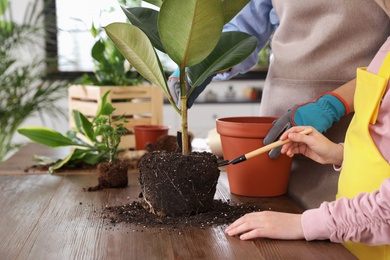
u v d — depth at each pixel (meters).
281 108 1.58
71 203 1.31
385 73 1.12
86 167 1.73
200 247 1.00
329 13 1.45
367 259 1.16
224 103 3.94
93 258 0.95
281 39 1.58
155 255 0.96
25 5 3.93
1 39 3.56
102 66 2.20
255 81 4.17
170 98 1.20
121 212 1.22
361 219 0.96
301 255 0.96
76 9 3.93
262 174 1.38
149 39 1.19
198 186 1.17
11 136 3.64
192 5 1.03
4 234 1.08
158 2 1.25
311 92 1.50
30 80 3.65
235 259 0.94
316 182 1.45
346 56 1.44
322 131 1.32
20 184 1.51
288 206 1.31
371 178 1.10
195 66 1.27
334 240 1.01
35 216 1.20
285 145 1.27
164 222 1.15
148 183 1.19
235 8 1.21
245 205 1.31
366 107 1.14
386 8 1.20
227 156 1.42
